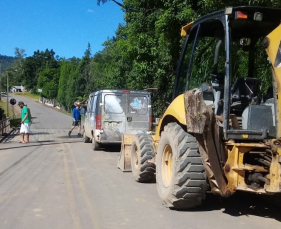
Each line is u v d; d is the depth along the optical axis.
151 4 15.68
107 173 9.51
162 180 6.32
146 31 16.30
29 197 7.08
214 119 5.23
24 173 9.53
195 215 5.78
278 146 4.70
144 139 8.27
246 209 6.09
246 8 5.21
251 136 5.00
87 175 9.24
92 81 50.53
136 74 19.77
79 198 6.98
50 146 15.75
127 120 13.23
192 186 5.54
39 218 5.79
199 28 6.05
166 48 14.78
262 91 6.33
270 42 4.75
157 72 15.63
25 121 17.09
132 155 8.86
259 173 5.07
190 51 6.43
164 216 5.76
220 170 5.28
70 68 60.38
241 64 6.65
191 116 5.26
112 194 7.27
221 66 5.97
